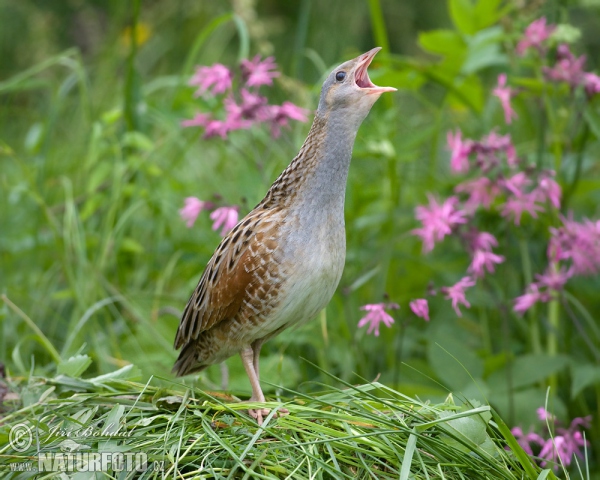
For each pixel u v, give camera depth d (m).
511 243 10.65
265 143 11.19
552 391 9.05
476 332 10.28
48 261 11.57
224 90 9.29
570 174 10.34
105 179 11.66
